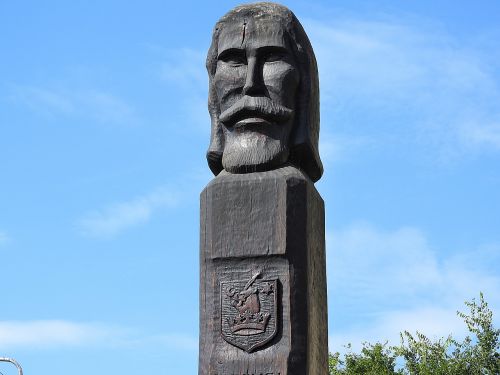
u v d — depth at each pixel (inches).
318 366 401.1
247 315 389.4
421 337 1172.5
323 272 423.8
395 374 1161.4
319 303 411.2
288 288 389.7
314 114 433.7
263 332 386.3
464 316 1159.6
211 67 441.1
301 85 430.6
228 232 399.9
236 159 413.1
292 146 423.8
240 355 385.1
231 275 396.2
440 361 1146.0
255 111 419.5
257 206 400.2
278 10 435.8
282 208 397.7
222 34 437.4
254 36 429.7
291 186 401.4
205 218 406.6
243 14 436.5
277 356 381.4
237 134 420.2
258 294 390.6
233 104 426.9
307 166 428.5
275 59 428.1
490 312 1154.0
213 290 396.5
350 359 1192.8
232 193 403.9
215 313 393.4
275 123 420.5
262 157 411.5
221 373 383.6
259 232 397.1
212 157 429.1
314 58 441.4
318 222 420.5
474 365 1132.5
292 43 432.1
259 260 395.2
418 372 1154.0
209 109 437.4
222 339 389.7
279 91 422.9
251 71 425.4
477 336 1150.3
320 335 409.1
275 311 387.5
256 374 381.1
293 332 385.1
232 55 433.1
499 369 1125.1
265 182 402.3
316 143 433.7
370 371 1168.8
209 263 399.9
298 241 395.9
